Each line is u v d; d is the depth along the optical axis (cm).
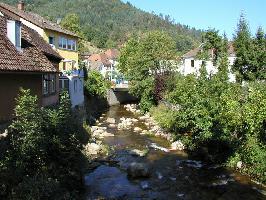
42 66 1975
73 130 1681
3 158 1299
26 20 3662
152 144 2897
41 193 1206
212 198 1752
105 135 3256
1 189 1202
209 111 2416
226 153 2309
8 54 1658
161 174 2120
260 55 3459
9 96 1680
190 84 2844
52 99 2539
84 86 4641
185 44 17075
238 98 2469
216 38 4309
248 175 2042
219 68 3775
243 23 3638
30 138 1399
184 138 2784
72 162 1686
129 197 1773
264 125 2094
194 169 2200
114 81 7662
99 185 1922
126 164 2319
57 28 4194
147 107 4766
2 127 1533
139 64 4838
